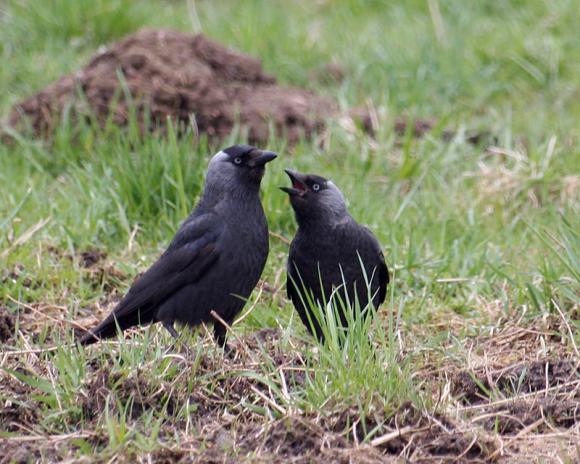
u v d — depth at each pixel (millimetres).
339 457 7535
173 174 12984
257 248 10180
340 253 10375
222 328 10141
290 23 20656
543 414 8344
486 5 20938
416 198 14180
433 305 11172
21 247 12008
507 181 14281
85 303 11211
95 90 15555
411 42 19500
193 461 7516
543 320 10148
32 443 7973
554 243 11898
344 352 8453
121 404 8328
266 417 8211
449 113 16578
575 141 15914
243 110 15695
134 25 19750
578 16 20109
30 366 8969
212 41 16516
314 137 15375
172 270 10023
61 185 14234
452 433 7855
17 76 18109
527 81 18656
